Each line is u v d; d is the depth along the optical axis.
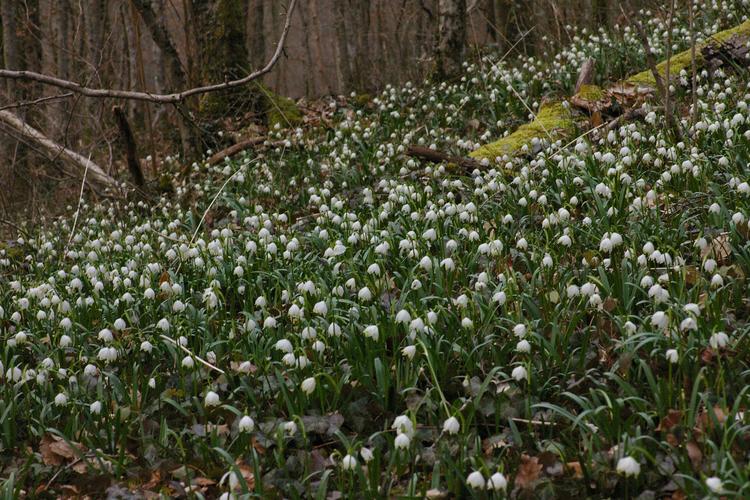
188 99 13.50
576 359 4.31
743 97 8.20
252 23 21.73
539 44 15.44
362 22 19.91
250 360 4.88
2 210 12.48
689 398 3.74
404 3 19.38
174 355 4.90
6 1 15.31
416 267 5.21
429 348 4.27
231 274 6.20
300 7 20.56
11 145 13.74
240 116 13.51
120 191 10.86
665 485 3.31
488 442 3.83
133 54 18.38
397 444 3.54
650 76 9.26
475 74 12.82
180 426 4.50
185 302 5.94
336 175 9.36
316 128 12.06
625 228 5.62
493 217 6.48
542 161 7.16
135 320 5.85
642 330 4.25
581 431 3.65
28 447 4.47
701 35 10.85
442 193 7.61
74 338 5.60
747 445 3.37
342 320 4.93
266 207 9.16
